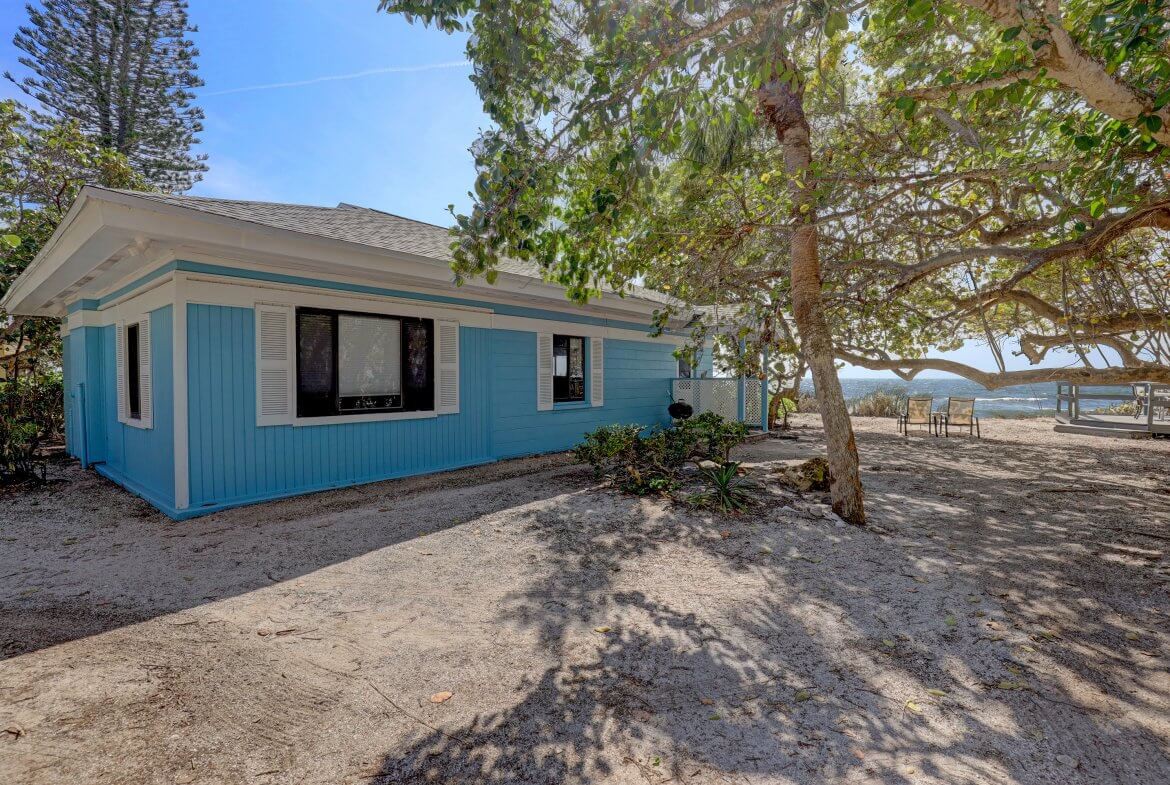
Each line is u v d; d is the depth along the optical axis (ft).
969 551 14.65
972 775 6.47
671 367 42.57
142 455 22.04
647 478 22.36
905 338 22.89
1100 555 14.29
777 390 44.50
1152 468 27.07
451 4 10.05
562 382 33.73
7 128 38.58
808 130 16.69
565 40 11.18
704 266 18.75
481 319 28.07
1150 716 7.61
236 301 19.34
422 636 10.08
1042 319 21.75
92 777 6.41
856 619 10.72
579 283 16.84
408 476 24.57
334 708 7.89
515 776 6.53
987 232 16.98
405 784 6.40
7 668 8.85
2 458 23.84
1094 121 12.09
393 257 21.35
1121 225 11.41
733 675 8.77
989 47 14.62
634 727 7.46
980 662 9.10
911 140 17.40
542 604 11.48
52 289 26.32
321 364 21.89
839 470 17.35
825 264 17.31
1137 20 7.89
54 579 12.86
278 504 19.70
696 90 11.84
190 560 14.11
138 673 8.75
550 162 12.41
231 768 6.64
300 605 11.44
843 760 6.77
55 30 60.54
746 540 15.46
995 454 31.76
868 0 10.35
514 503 19.61
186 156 72.90
